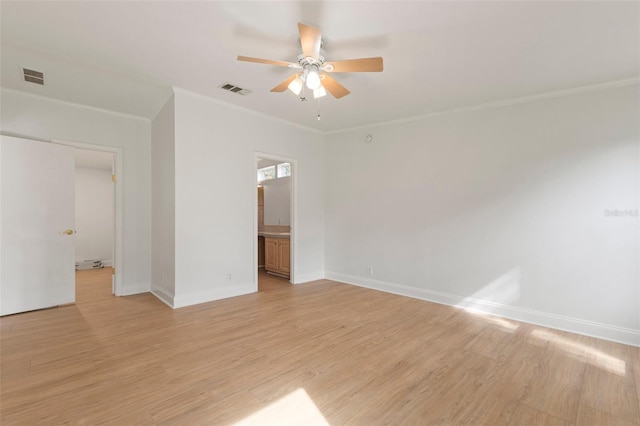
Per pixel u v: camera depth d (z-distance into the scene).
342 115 4.44
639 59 2.64
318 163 5.42
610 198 2.97
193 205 3.80
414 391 2.02
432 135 4.20
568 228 3.19
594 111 3.07
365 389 2.04
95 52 2.73
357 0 2.00
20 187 3.56
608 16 2.10
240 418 1.74
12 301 3.48
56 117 3.85
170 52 2.73
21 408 1.80
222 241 4.10
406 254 4.43
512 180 3.54
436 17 2.17
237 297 4.21
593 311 3.03
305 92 3.62
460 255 3.92
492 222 3.67
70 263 3.91
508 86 3.27
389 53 2.66
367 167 4.91
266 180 6.95
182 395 1.95
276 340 2.80
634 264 2.85
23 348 2.60
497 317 3.53
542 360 2.46
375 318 3.42
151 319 3.32
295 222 5.07
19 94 3.60
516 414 1.79
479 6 2.04
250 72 3.14
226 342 2.75
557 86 3.21
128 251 4.41
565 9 2.05
